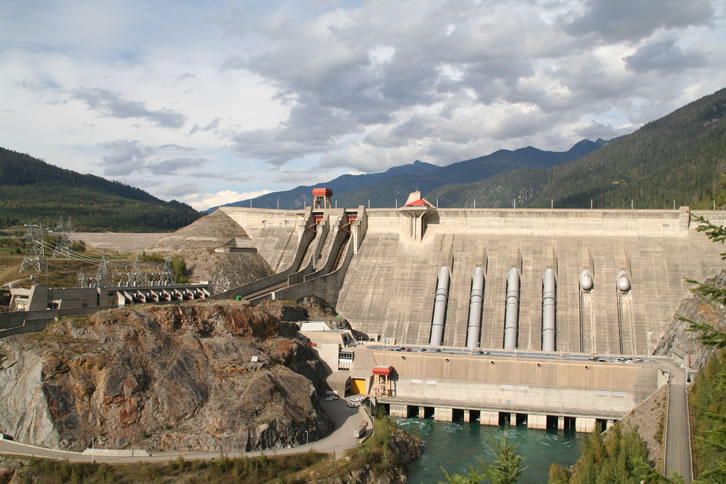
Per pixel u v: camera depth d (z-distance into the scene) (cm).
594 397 10650
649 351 12075
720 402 7156
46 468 7319
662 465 6844
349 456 8119
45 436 8006
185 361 9175
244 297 13875
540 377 10944
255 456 7894
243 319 10544
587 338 12669
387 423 9669
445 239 15288
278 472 7588
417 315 14038
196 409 8575
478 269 14312
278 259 17125
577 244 14188
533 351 11725
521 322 13112
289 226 17888
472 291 14012
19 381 8506
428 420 11162
